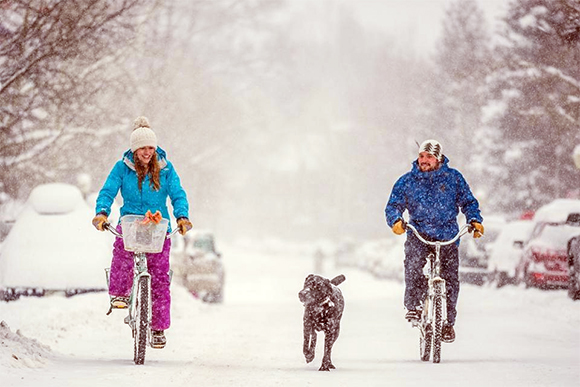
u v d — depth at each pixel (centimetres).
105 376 1967
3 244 4444
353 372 2172
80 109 6022
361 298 6956
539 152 10969
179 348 2773
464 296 5569
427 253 2538
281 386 1891
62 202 4528
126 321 2297
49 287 4256
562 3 5397
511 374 2161
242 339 3134
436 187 2528
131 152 2312
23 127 5884
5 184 6256
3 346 2170
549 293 5075
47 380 1881
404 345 2944
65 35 4406
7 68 4453
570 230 5625
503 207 11588
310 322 2234
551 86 7425
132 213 2302
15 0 4219
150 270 2294
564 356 2630
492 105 11425
